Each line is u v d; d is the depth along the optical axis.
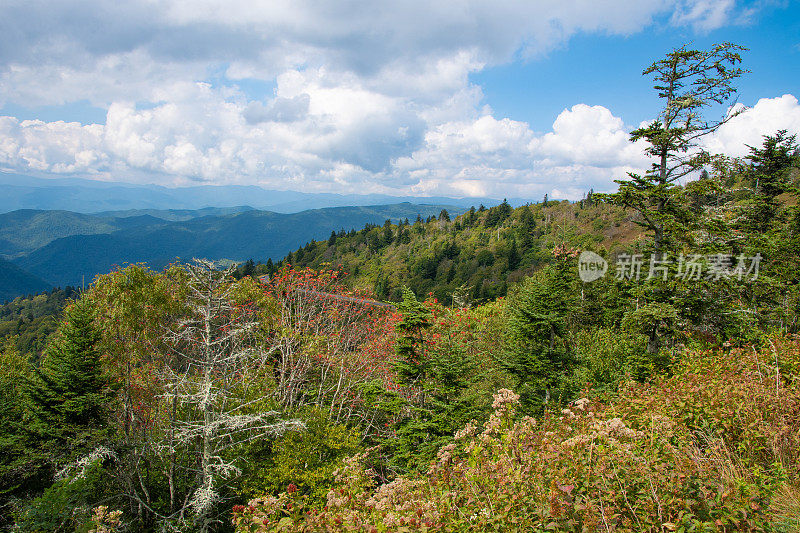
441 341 11.16
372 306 18.72
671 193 12.17
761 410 5.25
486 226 150.25
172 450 10.50
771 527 3.13
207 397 9.98
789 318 14.15
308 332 16.98
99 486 11.94
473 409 10.07
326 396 16.75
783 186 17.14
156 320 11.51
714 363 7.71
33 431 13.49
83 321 13.60
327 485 10.73
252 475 11.62
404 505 3.86
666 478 3.36
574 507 3.21
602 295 21.95
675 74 12.52
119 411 12.31
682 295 12.59
